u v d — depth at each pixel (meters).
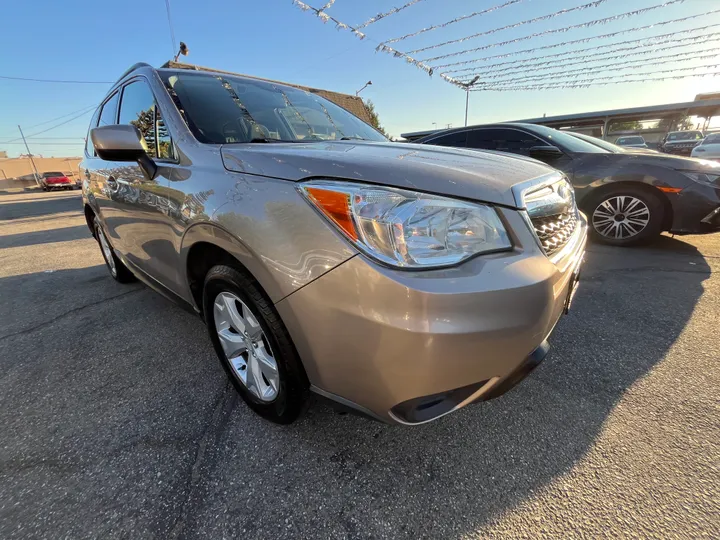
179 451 1.60
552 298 1.29
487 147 5.23
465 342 1.13
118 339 2.61
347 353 1.21
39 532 1.26
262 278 1.34
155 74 2.30
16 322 2.95
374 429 1.70
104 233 3.37
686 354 2.18
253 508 1.34
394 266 1.12
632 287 3.15
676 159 3.94
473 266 1.19
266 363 1.61
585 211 4.43
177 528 1.27
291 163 1.37
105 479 1.47
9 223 9.95
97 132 1.79
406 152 1.56
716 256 3.87
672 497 1.34
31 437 1.70
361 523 1.29
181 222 1.72
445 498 1.37
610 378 2.00
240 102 2.31
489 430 1.68
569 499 1.35
